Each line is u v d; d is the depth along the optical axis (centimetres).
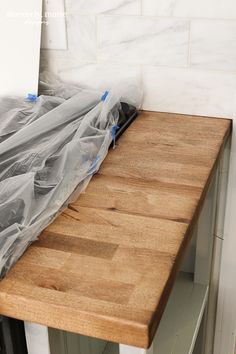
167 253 68
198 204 81
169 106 120
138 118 118
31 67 119
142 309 59
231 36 109
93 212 79
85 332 60
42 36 121
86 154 93
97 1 114
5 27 119
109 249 69
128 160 96
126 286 62
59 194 83
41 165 89
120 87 117
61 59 123
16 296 61
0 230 74
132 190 85
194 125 113
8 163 90
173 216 77
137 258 67
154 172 91
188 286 129
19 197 79
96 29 117
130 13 113
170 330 114
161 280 63
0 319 67
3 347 71
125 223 75
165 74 117
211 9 107
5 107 113
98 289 62
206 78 114
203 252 125
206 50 112
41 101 113
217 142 104
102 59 120
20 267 66
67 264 67
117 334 58
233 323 143
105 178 89
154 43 115
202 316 125
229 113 116
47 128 100
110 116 107
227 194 124
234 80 113
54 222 76
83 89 122
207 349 149
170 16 111
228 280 137
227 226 129
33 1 115
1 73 122
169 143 103
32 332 72
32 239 72
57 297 61
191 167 93
